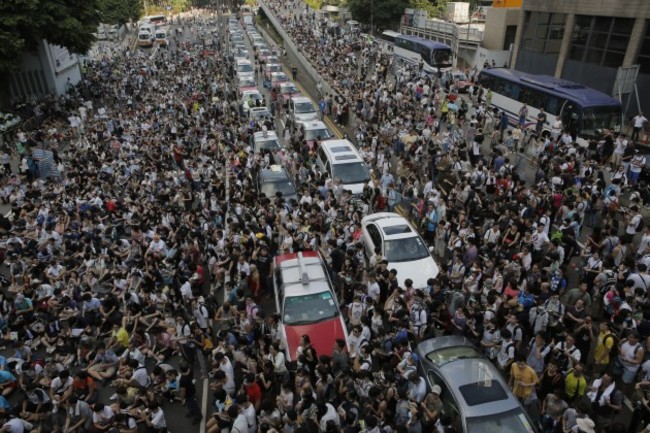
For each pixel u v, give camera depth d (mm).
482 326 10703
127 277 14328
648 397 8766
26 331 12781
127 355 11250
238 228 15203
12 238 16000
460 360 9500
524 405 9102
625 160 19234
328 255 14453
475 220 14820
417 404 8297
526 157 23141
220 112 31812
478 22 56219
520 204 15320
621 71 23094
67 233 16375
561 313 10336
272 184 18984
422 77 37031
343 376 9172
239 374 10883
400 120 25422
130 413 9414
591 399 8656
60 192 19391
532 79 27578
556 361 9312
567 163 17469
